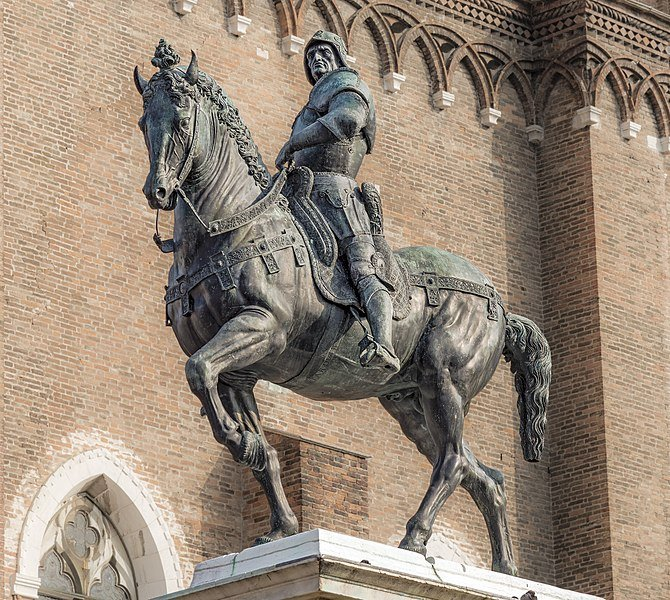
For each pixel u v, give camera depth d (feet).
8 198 172.04
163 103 99.14
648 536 203.00
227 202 100.68
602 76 213.66
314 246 103.24
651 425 207.10
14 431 167.02
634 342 208.44
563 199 211.82
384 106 203.21
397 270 106.32
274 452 100.22
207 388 96.53
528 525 202.28
